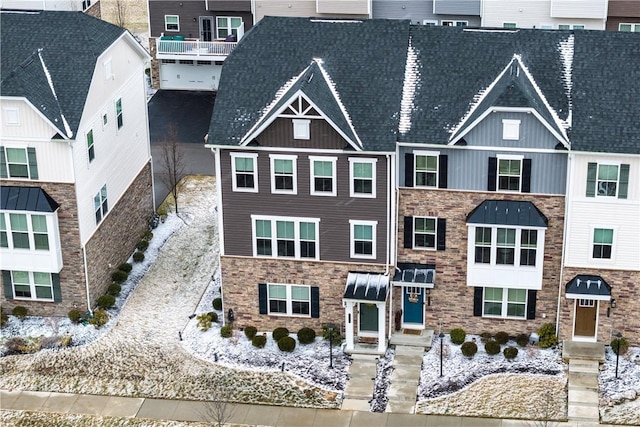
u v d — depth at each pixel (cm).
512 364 5247
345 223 5309
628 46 5250
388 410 5006
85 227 5622
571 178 5047
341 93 5297
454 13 7694
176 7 8438
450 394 5078
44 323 5703
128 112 6181
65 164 5416
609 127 5012
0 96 5275
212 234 6544
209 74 8600
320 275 5431
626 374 5122
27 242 5547
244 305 5566
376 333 5428
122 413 5069
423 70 5338
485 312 5422
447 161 5169
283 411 5034
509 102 4994
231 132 5256
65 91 5484
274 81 5366
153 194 6694
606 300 5184
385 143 5119
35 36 5709
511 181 5172
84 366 5388
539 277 5250
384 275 5362
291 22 5538
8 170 5472
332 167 5203
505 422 4891
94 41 5716
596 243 5144
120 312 5809
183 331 5625
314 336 5497
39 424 5009
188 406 5100
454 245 5325
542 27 7506
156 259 6303
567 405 4969
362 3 7788
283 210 5331
